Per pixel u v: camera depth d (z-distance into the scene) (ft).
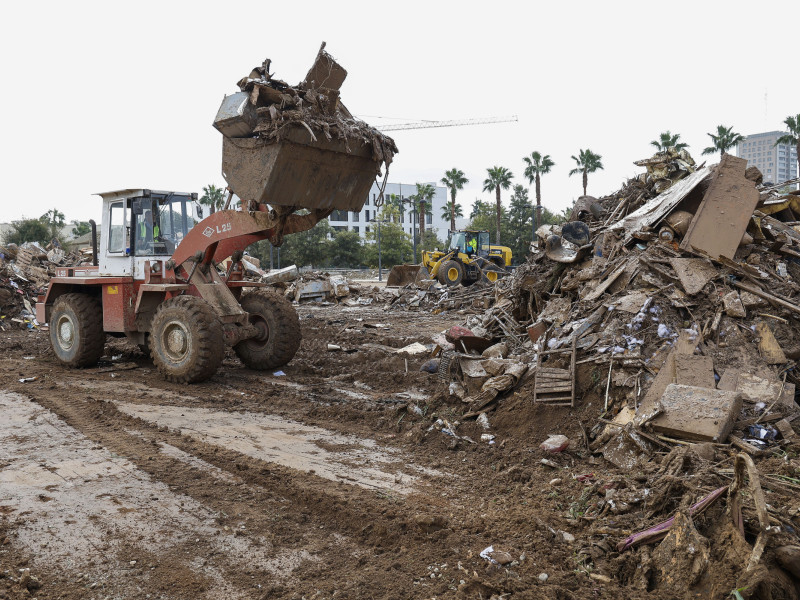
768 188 27.50
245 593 11.47
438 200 366.43
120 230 33.04
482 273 83.76
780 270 21.99
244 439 21.06
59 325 34.53
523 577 11.87
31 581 11.62
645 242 24.20
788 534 11.35
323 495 15.76
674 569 11.42
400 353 37.27
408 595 11.36
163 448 19.92
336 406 25.11
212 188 209.46
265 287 34.83
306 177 26.37
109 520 14.51
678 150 29.63
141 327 32.30
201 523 14.42
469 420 21.70
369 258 198.49
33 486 16.56
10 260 69.51
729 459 15.34
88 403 25.52
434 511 14.96
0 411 24.43
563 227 28.48
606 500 14.55
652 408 17.80
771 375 18.65
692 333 19.90
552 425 19.81
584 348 21.09
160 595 11.38
